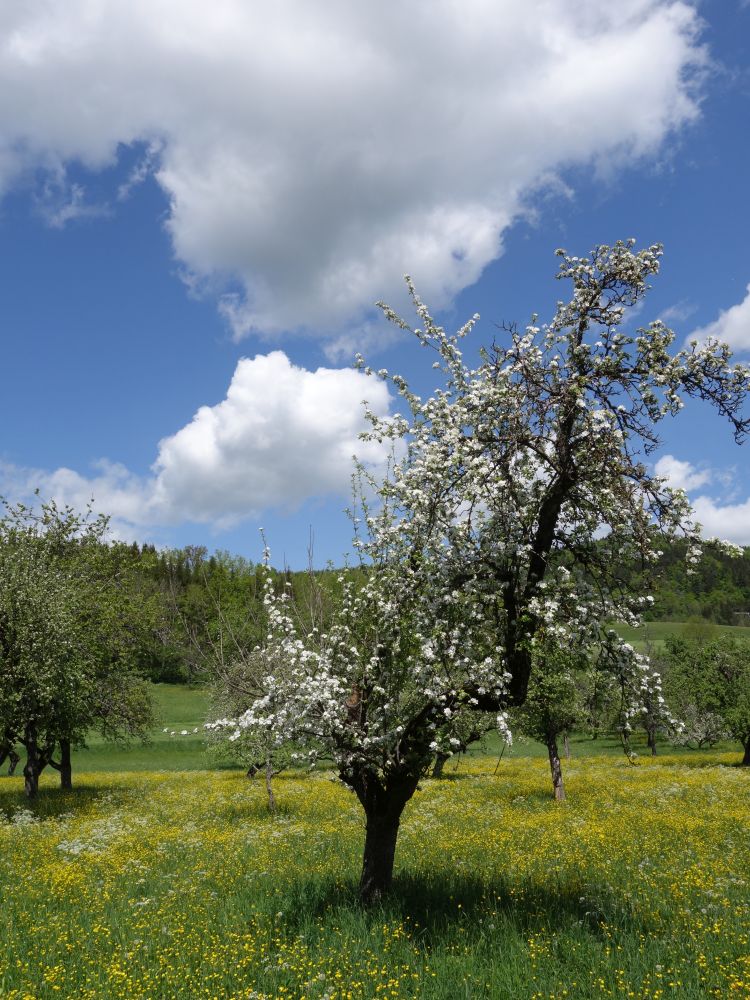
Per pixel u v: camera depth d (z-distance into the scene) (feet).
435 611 28.68
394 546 32.27
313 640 34.22
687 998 21.68
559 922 30.48
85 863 48.11
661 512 26.43
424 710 31.96
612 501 28.22
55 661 80.79
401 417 31.89
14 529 96.68
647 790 89.20
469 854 48.32
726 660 147.13
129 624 106.32
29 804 86.89
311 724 31.09
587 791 90.43
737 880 37.88
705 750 190.49
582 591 28.81
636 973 24.06
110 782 120.78
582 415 27.73
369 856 34.68
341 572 34.86
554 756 85.92
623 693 30.17
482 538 30.27
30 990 24.49
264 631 35.91
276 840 55.88
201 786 108.88
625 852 48.01
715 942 27.02
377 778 35.06
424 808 77.10
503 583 30.07
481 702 30.94
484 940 28.04
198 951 28.63
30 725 89.71
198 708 217.77
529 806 78.38
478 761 150.10
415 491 29.09
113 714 106.32
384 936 28.89
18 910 35.45
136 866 46.68
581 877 39.65
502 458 27.04
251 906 34.73
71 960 28.09
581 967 25.20
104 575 108.88
